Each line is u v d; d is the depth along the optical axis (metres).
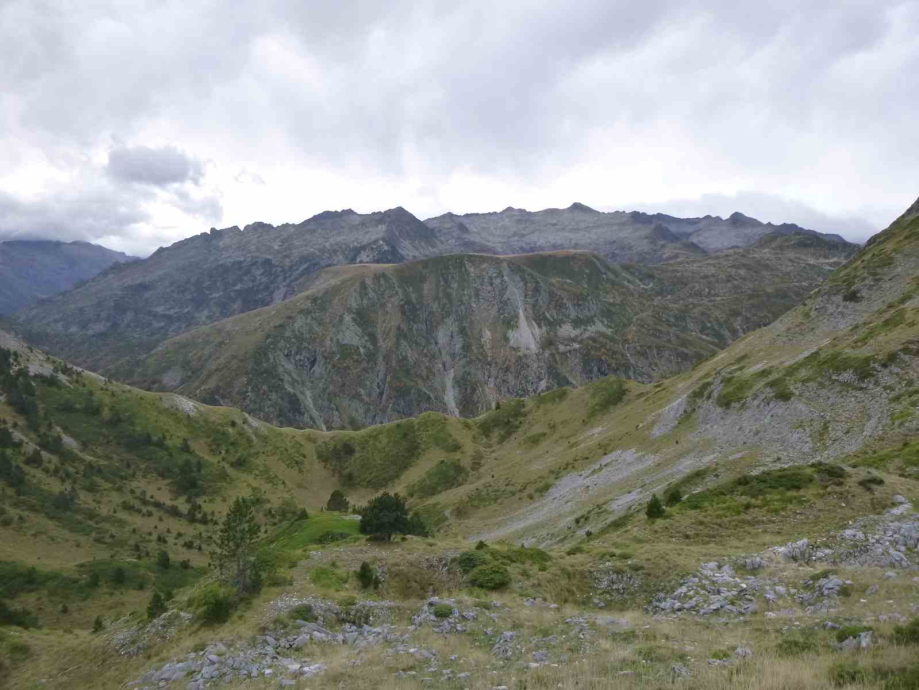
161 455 175.12
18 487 133.25
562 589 31.89
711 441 79.31
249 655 26.05
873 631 17.44
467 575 34.31
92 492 146.38
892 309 84.62
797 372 79.44
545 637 23.70
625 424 118.69
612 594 30.92
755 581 28.23
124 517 138.12
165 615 35.41
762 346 108.12
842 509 36.50
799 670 15.14
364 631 27.61
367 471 181.62
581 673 17.98
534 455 144.12
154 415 194.12
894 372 64.94
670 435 92.06
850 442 57.50
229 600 32.38
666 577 30.78
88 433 175.88
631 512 61.59
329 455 195.00
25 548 109.19
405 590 34.34
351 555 38.81
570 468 109.75
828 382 71.62
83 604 87.31
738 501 41.38
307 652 26.03
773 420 72.56
